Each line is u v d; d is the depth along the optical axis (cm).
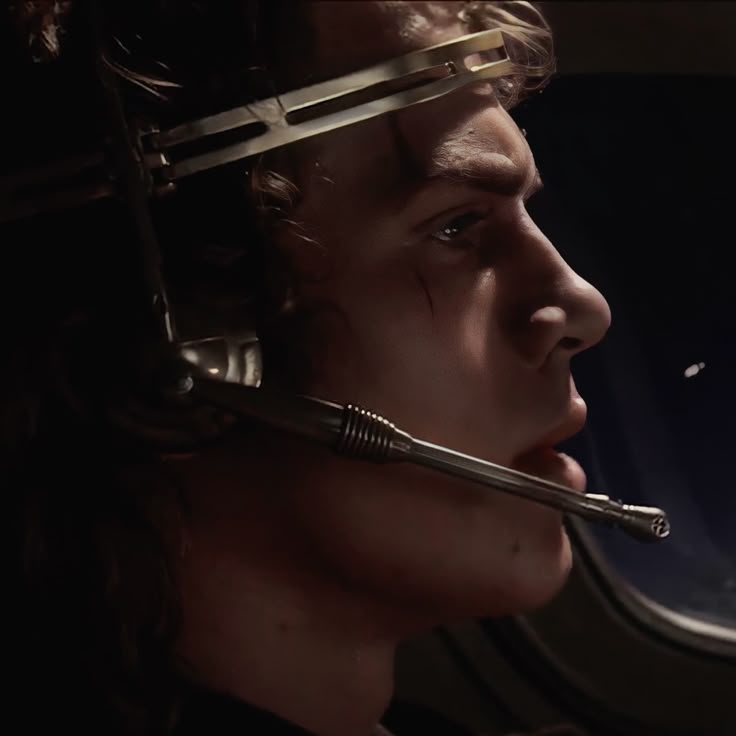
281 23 68
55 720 73
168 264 69
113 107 66
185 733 73
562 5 112
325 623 77
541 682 130
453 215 71
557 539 77
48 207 68
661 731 130
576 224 123
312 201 69
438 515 72
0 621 74
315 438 67
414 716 103
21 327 71
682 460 124
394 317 71
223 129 67
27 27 72
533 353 72
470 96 71
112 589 71
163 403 67
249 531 75
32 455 71
